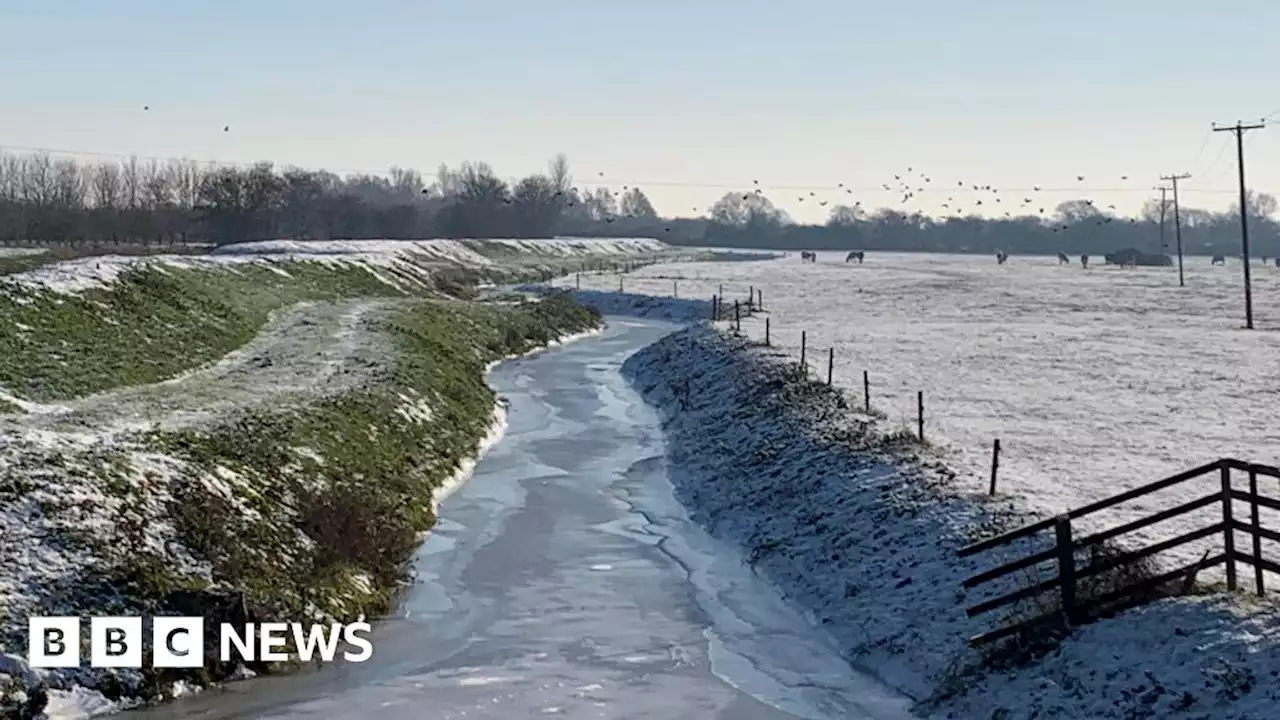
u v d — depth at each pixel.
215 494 20.88
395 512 24.95
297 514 22.08
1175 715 12.98
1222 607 14.66
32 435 21.31
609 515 27.23
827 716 15.93
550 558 23.70
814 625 19.66
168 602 17.69
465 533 25.53
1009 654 15.66
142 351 36.72
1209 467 15.61
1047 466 25.84
